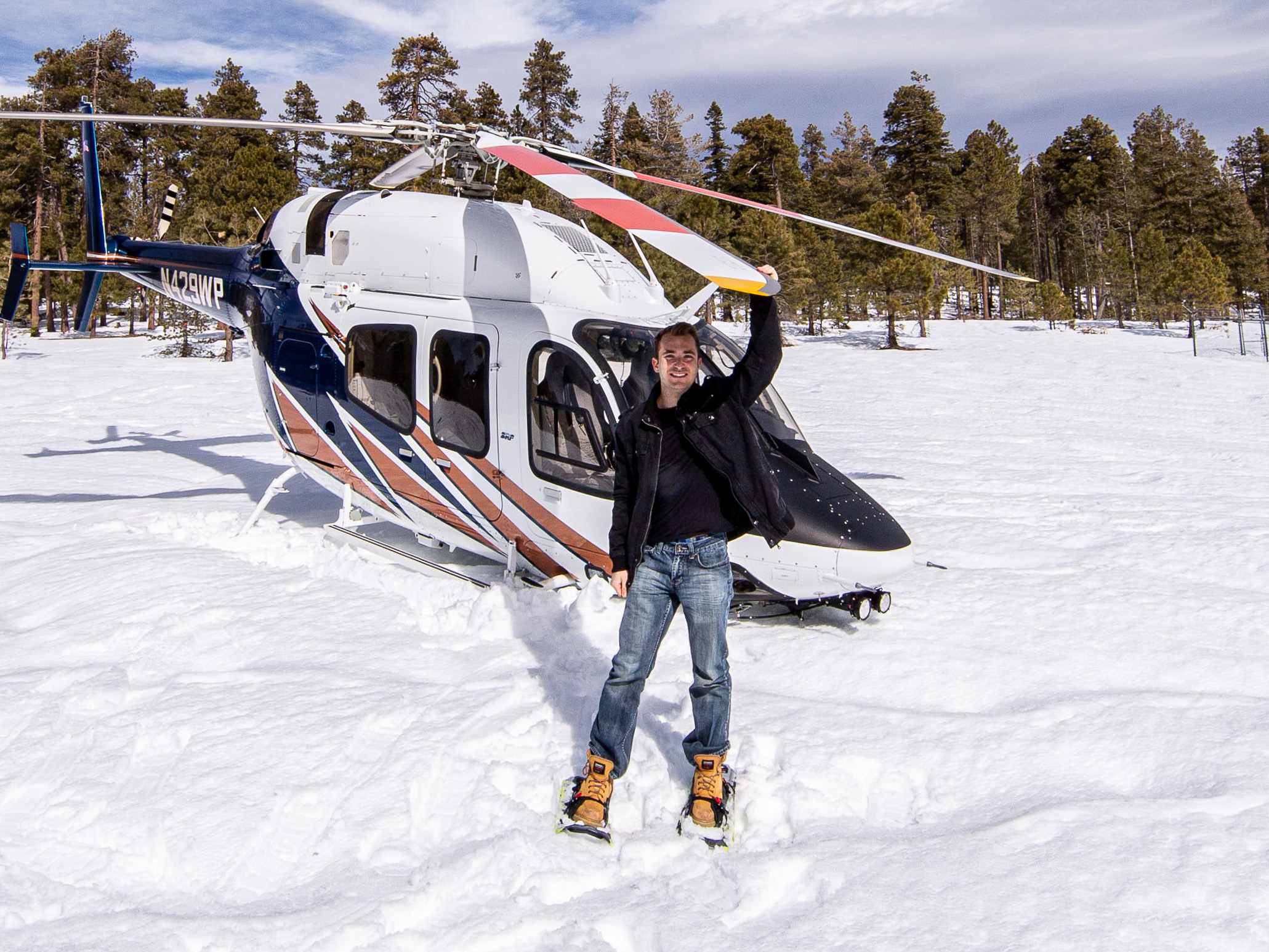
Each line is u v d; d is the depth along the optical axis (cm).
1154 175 6316
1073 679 435
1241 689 429
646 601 313
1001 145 6900
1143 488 1079
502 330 550
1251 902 253
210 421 1725
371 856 295
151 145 5081
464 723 370
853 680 434
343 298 632
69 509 862
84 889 294
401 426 602
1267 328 4800
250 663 457
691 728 369
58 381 2461
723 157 5828
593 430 509
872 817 316
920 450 1414
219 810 323
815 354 3472
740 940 252
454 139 611
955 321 5322
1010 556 694
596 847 297
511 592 518
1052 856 280
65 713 405
